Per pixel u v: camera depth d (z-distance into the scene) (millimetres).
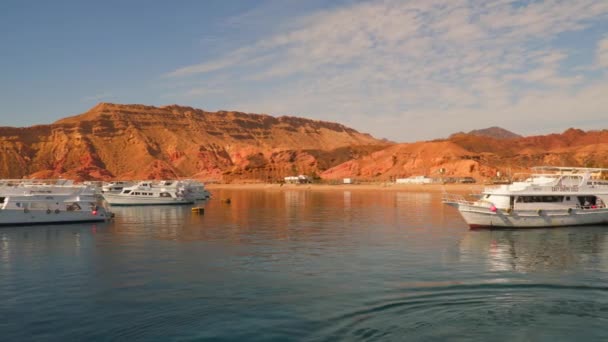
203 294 23656
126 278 27266
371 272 28188
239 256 34062
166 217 67875
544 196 47062
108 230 50938
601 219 48000
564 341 17453
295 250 36531
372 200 109250
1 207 54344
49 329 19000
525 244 38188
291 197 132250
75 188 60062
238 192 182000
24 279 27234
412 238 42469
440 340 17562
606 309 20750
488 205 46875
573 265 29859
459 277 26594
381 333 18234
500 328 18672
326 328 18797
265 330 18625
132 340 17828
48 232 49188
